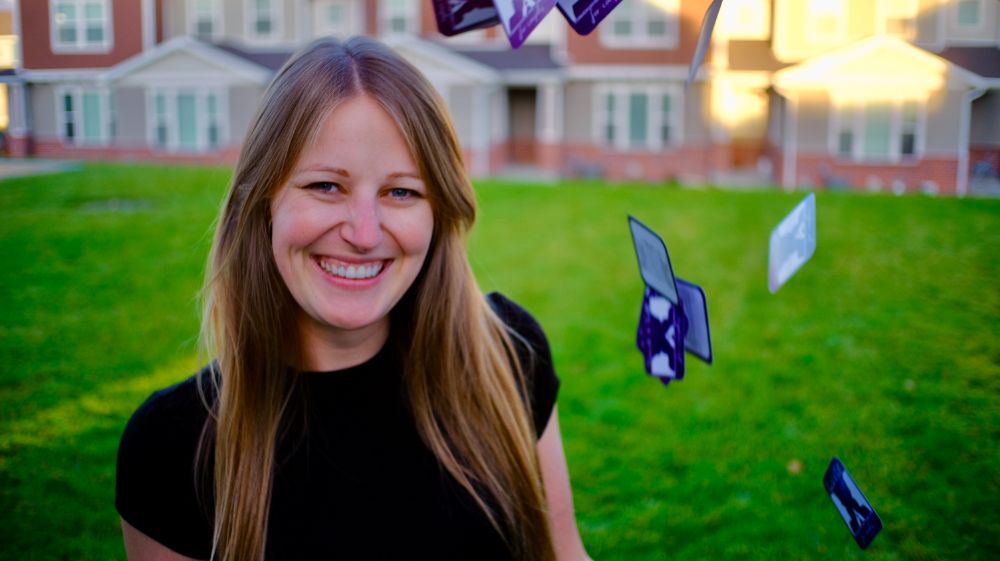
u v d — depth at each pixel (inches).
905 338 185.9
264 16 655.1
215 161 379.9
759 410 170.2
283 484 54.7
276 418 54.6
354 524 54.5
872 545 118.6
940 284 195.8
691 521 132.9
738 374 190.2
